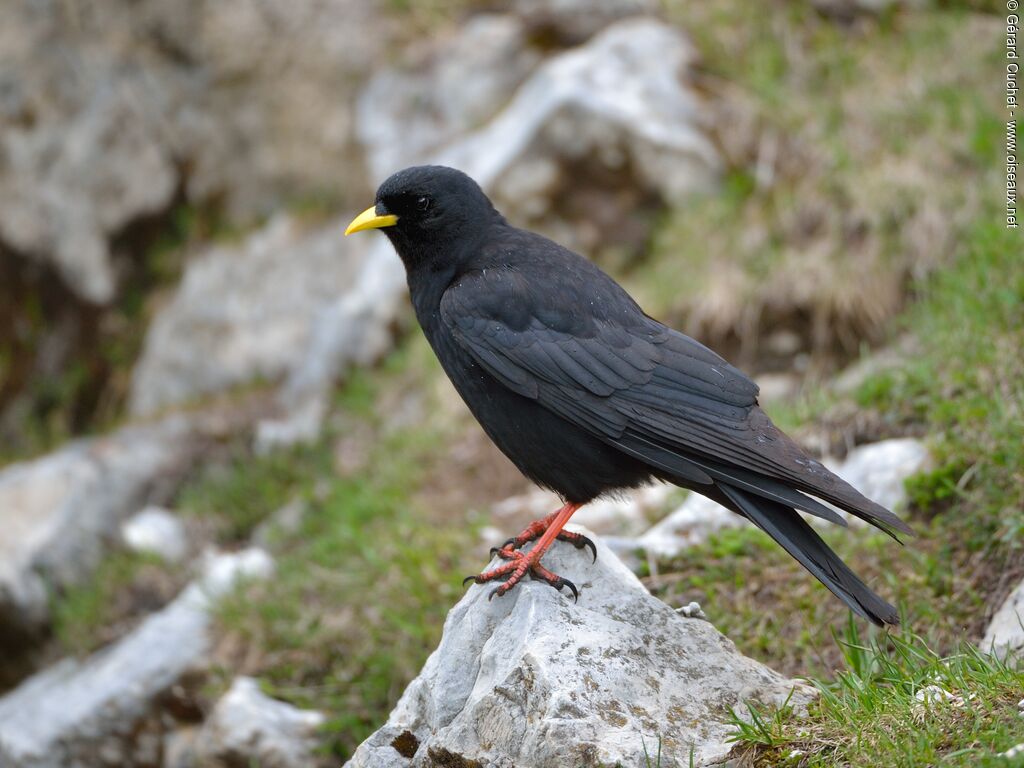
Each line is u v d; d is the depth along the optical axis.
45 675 12.64
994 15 14.72
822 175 13.16
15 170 17.42
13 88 17.33
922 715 6.07
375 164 15.84
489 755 6.50
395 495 12.12
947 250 12.04
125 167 17.17
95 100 17.20
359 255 15.69
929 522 9.01
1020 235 11.16
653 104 14.13
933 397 9.85
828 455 10.16
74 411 17.23
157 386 16.23
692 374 7.59
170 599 12.70
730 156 13.84
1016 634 7.43
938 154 12.88
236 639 10.86
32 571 13.77
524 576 7.51
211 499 13.68
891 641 8.12
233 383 15.75
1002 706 5.96
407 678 9.73
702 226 13.32
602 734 6.27
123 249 17.27
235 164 16.86
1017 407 9.16
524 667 6.65
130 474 14.50
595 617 7.07
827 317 12.21
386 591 10.49
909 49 14.30
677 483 7.57
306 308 15.71
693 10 15.38
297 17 16.58
